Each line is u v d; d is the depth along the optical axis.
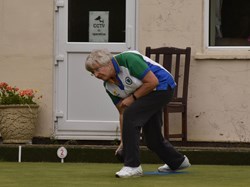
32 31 27.61
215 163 25.42
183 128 26.62
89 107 27.61
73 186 18.58
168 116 26.66
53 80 27.64
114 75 19.45
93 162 25.78
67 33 27.67
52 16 27.56
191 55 27.03
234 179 20.42
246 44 27.42
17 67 27.64
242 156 25.34
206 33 27.09
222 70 26.89
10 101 26.64
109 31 27.75
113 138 27.53
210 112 26.92
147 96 19.66
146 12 27.17
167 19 27.11
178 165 21.33
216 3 27.42
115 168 23.55
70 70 27.67
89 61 19.30
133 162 19.92
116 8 27.72
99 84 27.59
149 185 18.67
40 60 27.59
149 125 20.48
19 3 27.64
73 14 27.81
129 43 27.53
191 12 27.03
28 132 26.84
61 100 27.64
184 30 27.09
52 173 21.86
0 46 27.69
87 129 27.59
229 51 27.03
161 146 20.89
